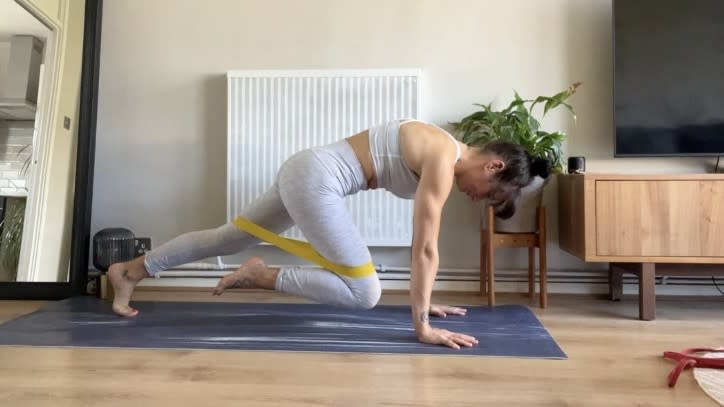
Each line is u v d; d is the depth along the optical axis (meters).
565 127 2.55
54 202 2.51
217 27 2.67
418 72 2.49
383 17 2.61
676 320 2.03
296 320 1.96
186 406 1.17
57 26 2.59
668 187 2.05
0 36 2.54
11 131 2.54
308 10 2.64
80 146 2.52
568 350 1.62
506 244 2.26
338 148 1.71
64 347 1.61
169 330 1.81
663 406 1.18
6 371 1.40
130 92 2.70
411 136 1.63
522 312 2.12
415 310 1.63
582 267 2.55
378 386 1.29
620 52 2.37
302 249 1.79
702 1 2.32
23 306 2.26
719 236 2.04
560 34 2.56
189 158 2.68
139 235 2.70
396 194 1.77
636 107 2.37
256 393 1.25
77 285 2.45
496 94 2.58
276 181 1.79
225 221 2.66
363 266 1.68
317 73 2.52
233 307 2.19
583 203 2.11
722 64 2.31
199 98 2.68
